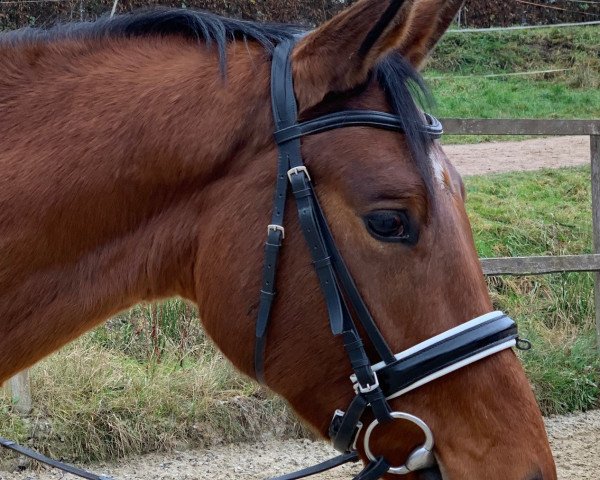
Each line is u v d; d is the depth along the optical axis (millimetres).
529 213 7004
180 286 1802
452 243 1599
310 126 1630
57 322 1715
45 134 1707
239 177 1690
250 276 1663
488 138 10789
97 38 1854
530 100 12781
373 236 1577
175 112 1709
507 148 9977
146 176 1698
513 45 15695
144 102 1720
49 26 1999
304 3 7562
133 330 5066
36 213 1664
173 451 4316
